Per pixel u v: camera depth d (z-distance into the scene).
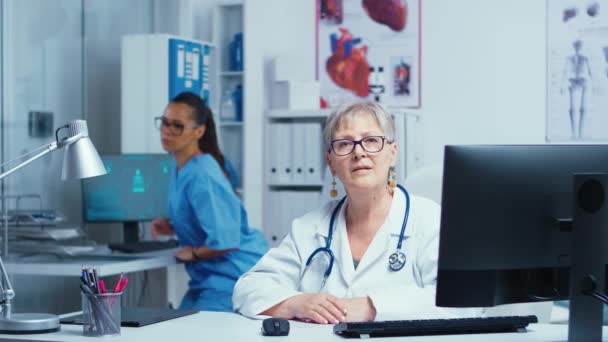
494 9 4.87
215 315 2.12
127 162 3.91
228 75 4.69
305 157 4.68
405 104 5.05
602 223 1.63
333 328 1.84
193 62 4.32
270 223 4.78
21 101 3.76
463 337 1.75
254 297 2.09
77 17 4.17
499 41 4.87
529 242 1.63
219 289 3.32
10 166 3.67
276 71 4.96
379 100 5.10
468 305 1.64
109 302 1.80
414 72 5.03
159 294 4.28
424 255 2.10
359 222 2.18
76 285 4.16
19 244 3.36
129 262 3.21
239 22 4.78
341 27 5.17
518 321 1.83
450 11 4.95
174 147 3.40
